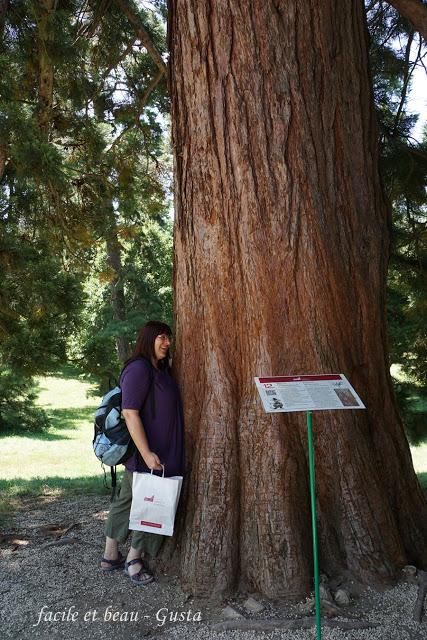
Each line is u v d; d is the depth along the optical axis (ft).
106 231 29.22
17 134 22.08
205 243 14.82
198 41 14.84
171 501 13.20
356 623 11.87
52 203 26.96
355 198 15.44
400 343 34.32
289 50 14.58
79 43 24.99
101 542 17.03
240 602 12.86
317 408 11.47
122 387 13.76
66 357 31.42
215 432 14.24
